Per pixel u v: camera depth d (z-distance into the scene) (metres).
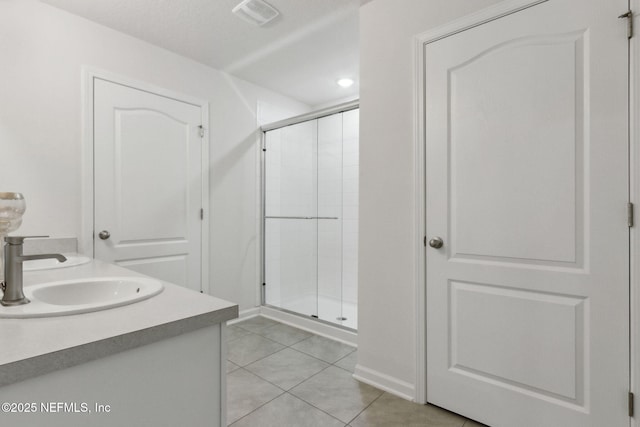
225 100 3.05
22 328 0.74
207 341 0.89
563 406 1.40
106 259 2.26
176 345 0.83
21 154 1.92
